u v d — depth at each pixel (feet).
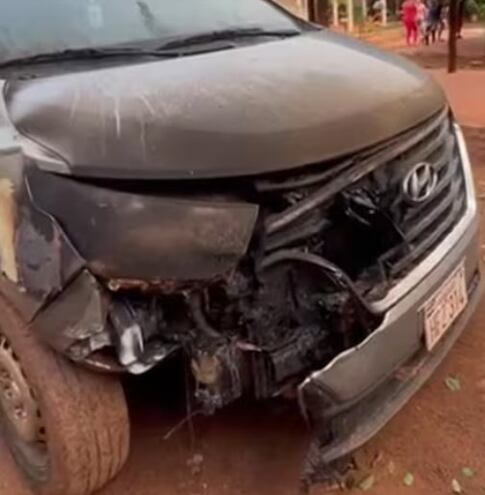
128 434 8.32
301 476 8.94
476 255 9.80
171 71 8.71
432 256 8.57
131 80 8.44
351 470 9.11
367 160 7.88
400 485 8.95
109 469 8.40
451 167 9.46
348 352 7.64
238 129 7.37
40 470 8.87
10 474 9.71
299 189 7.45
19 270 7.36
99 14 10.34
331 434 7.91
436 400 10.38
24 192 7.32
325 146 7.54
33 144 7.46
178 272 7.04
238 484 9.23
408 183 8.30
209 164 7.13
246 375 7.73
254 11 11.51
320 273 7.58
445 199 9.08
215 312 7.43
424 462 9.28
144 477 9.46
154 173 7.08
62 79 8.71
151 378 9.62
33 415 8.45
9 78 8.99
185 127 7.36
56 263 7.11
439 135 9.18
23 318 7.67
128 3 10.62
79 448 8.03
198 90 8.04
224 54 9.44
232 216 7.11
